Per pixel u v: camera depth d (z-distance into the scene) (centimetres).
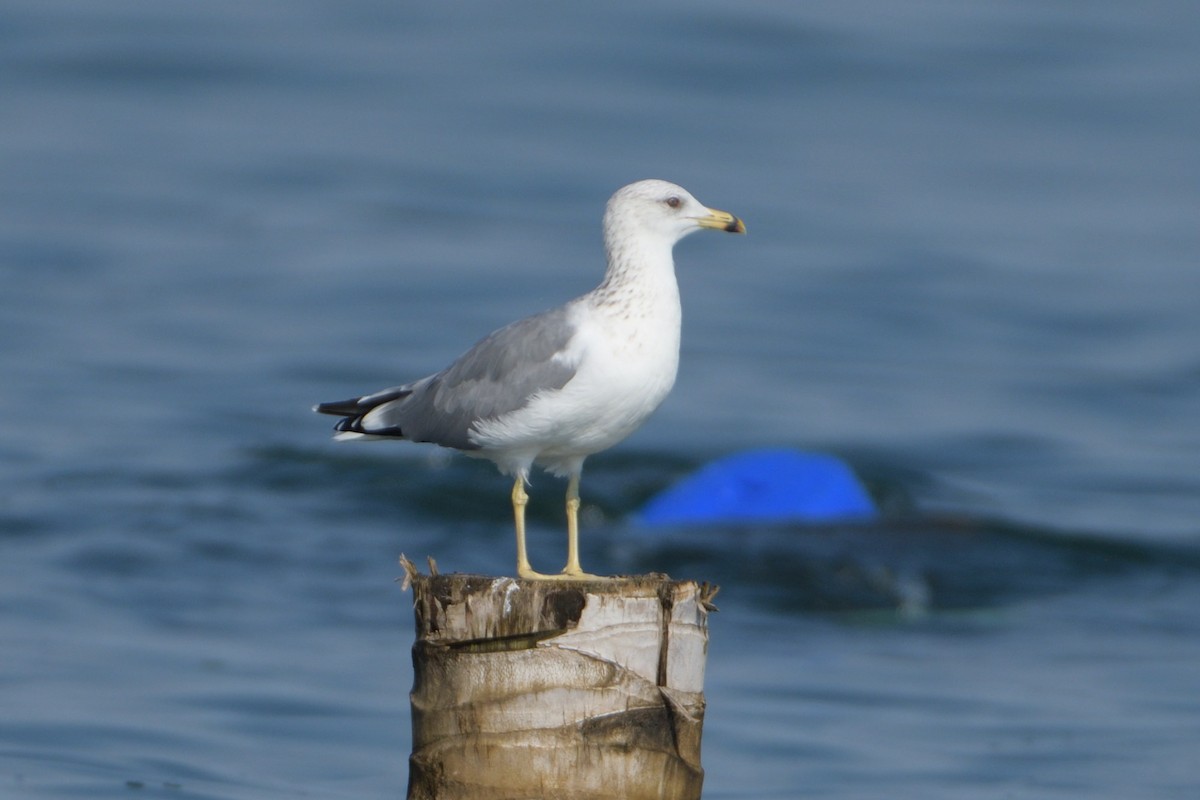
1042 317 3011
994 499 2070
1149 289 3173
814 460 1997
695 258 3319
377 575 1741
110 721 1262
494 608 725
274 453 2152
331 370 2623
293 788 1130
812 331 2903
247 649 1497
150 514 1908
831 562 1792
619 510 1952
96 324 2861
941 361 2766
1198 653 1572
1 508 1911
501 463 954
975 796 1157
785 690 1429
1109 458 2280
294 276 3180
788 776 1200
